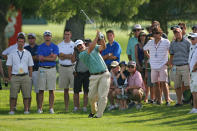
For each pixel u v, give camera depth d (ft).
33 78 100.42
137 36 110.83
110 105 102.17
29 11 135.85
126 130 71.92
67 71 101.76
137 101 99.66
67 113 97.86
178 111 94.27
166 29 151.43
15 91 96.22
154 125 79.46
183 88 102.22
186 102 102.89
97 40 87.15
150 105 103.86
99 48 87.66
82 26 144.46
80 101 113.29
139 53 107.65
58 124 76.59
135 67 100.42
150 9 149.89
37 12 133.39
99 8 131.95
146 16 151.12
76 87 101.19
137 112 96.17
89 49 86.94
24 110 97.35
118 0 131.34
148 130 72.74
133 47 110.83
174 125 79.51
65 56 101.55
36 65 100.12
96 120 84.48
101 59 87.92
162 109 98.22
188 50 99.71
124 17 141.49
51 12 128.06
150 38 105.50
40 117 88.94
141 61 107.65
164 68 102.68
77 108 101.55
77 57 100.83
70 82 102.27
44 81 98.22
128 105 101.60
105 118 87.66
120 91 100.37
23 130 70.13
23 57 96.58
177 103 101.09
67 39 102.22
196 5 151.64
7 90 119.96
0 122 78.02
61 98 116.78
